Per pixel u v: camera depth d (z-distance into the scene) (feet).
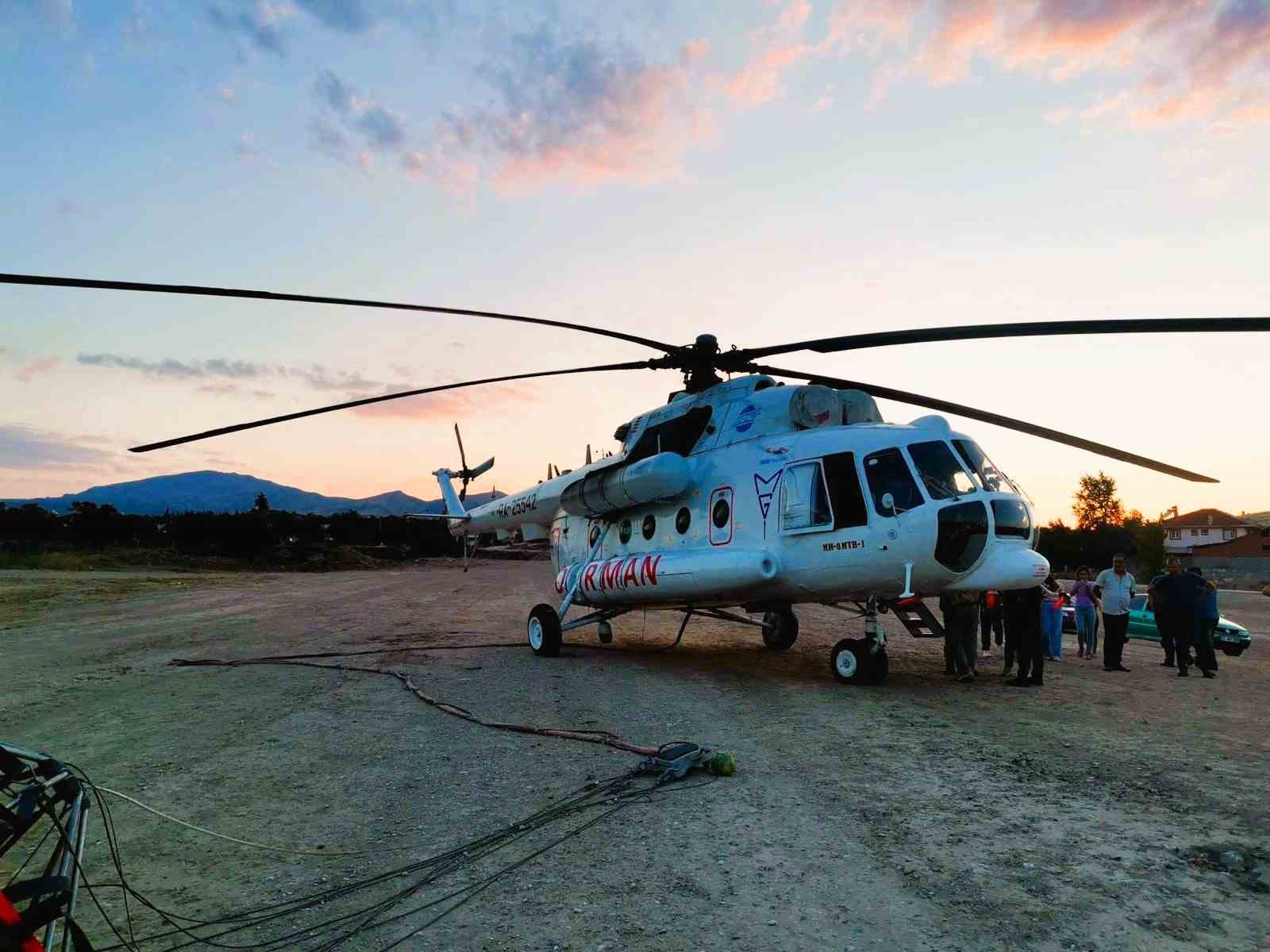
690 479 35.22
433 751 20.26
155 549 149.38
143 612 61.98
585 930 10.50
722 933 10.29
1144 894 11.18
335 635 47.91
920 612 29.22
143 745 21.16
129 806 16.19
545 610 39.27
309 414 31.86
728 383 36.19
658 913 10.93
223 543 159.22
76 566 120.78
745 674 33.55
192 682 31.14
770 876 12.10
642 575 35.27
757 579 30.37
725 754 17.88
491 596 86.63
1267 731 22.22
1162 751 19.57
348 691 29.19
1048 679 32.89
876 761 18.78
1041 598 31.04
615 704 26.50
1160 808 15.03
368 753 20.17
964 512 27.02
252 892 12.03
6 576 96.73
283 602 73.87
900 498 27.68
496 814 15.33
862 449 29.19
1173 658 38.24
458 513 61.62
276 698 27.81
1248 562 210.38
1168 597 36.14
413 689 29.07
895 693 28.48
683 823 14.53
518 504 50.98
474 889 11.92
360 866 12.95
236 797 16.65
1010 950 9.64
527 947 10.07
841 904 11.07
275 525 184.85
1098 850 12.92
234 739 21.71
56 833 14.87
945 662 35.99
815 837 13.74
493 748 20.53
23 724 23.94
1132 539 193.47
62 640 44.98
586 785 17.11
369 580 123.13
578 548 44.19
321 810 15.78
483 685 30.50
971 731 21.97
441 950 10.06
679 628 56.95
